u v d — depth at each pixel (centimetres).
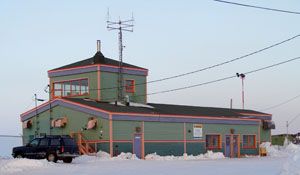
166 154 4597
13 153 3816
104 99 4925
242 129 5497
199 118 4969
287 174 1652
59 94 5159
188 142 4825
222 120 5238
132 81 5206
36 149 3681
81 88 5019
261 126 6178
